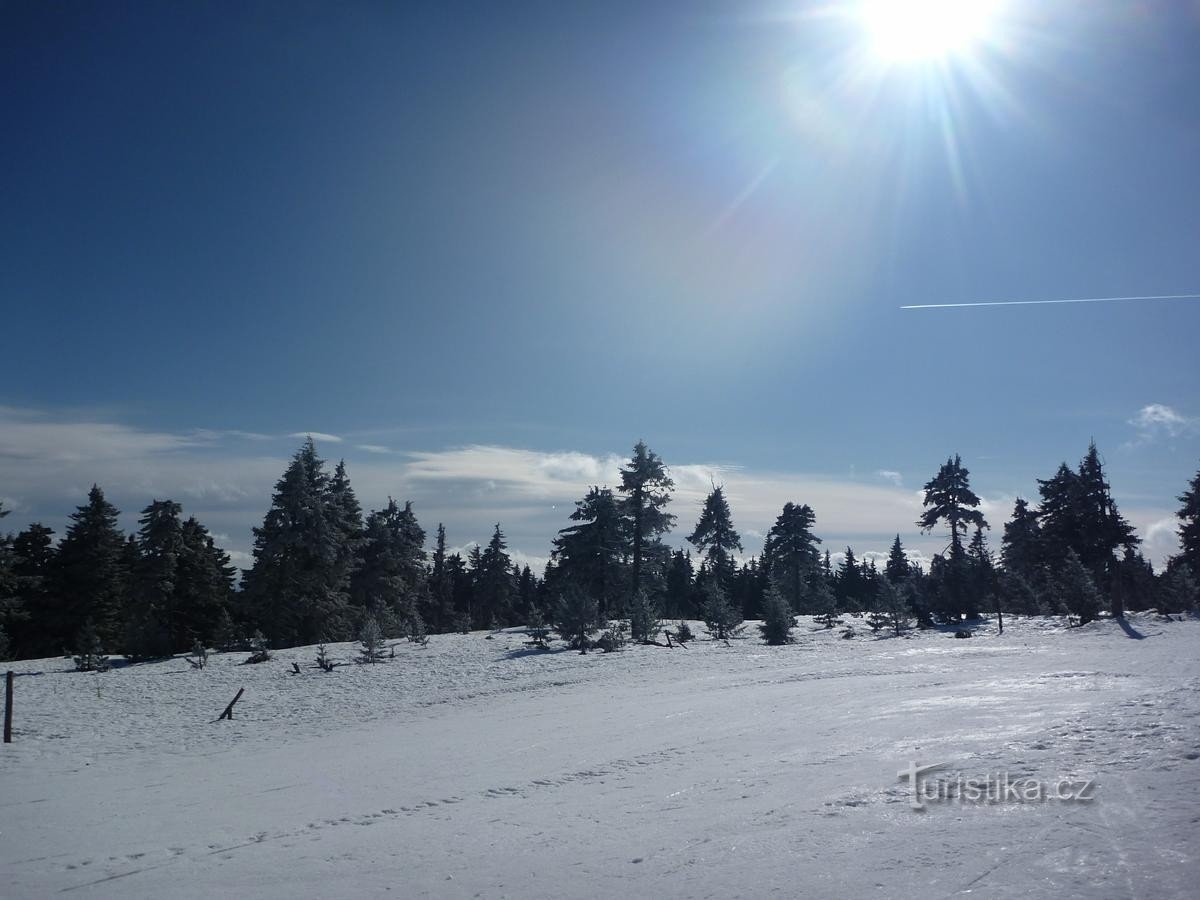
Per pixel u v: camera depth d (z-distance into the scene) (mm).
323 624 47469
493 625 51188
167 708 22828
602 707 18562
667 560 52781
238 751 16031
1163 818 6289
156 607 51531
